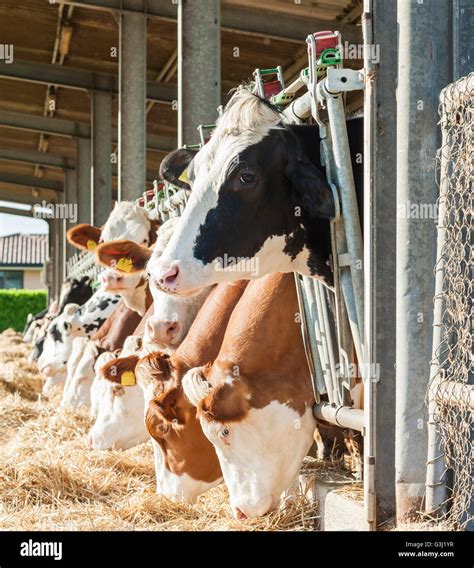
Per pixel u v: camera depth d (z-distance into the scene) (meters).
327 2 13.40
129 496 4.64
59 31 18.17
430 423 3.21
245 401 3.76
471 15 3.30
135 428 5.88
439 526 3.14
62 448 5.91
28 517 4.08
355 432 4.17
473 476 3.11
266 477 3.80
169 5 14.09
